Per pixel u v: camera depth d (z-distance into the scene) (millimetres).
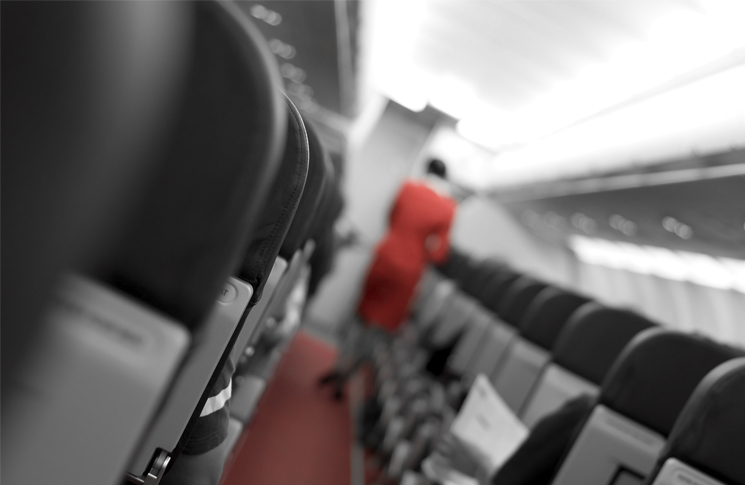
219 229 808
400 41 10031
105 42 710
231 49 790
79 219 731
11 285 729
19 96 711
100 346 780
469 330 5781
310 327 10867
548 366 3250
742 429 1623
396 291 6562
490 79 10125
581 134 8438
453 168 15008
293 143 1448
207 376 1447
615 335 3135
